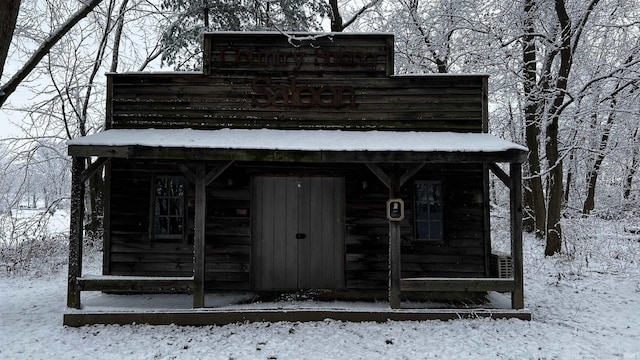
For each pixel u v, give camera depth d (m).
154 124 8.69
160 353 6.01
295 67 8.85
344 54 8.87
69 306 7.23
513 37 15.34
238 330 6.92
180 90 8.76
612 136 20.02
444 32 16.55
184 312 7.18
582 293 9.35
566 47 13.62
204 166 7.41
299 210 9.10
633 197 23.67
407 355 5.95
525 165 19.64
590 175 22.36
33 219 14.66
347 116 8.78
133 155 7.16
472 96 8.80
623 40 15.75
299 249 9.06
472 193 8.91
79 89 17.30
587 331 6.91
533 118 15.94
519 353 6.00
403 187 8.90
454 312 7.37
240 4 14.83
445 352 6.06
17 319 7.57
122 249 8.70
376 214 8.90
